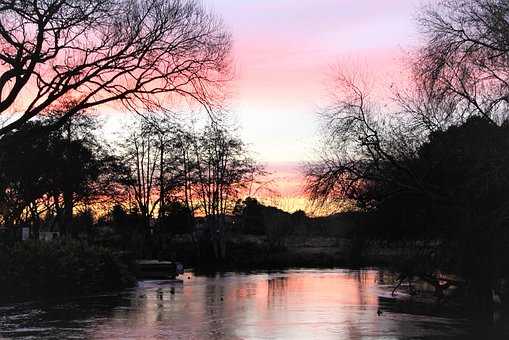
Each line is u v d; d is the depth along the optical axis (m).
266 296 29.75
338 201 30.34
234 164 69.75
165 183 65.69
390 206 30.92
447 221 28.28
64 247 28.92
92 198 53.62
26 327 17.16
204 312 21.64
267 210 80.19
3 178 43.28
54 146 47.81
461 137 24.61
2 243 26.94
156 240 66.56
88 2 25.19
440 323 20.62
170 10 27.25
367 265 65.44
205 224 73.88
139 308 22.66
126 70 27.28
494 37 21.27
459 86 23.28
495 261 25.45
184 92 28.67
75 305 23.45
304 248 77.94
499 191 23.88
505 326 20.42
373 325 18.86
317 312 22.34
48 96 26.72
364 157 28.64
